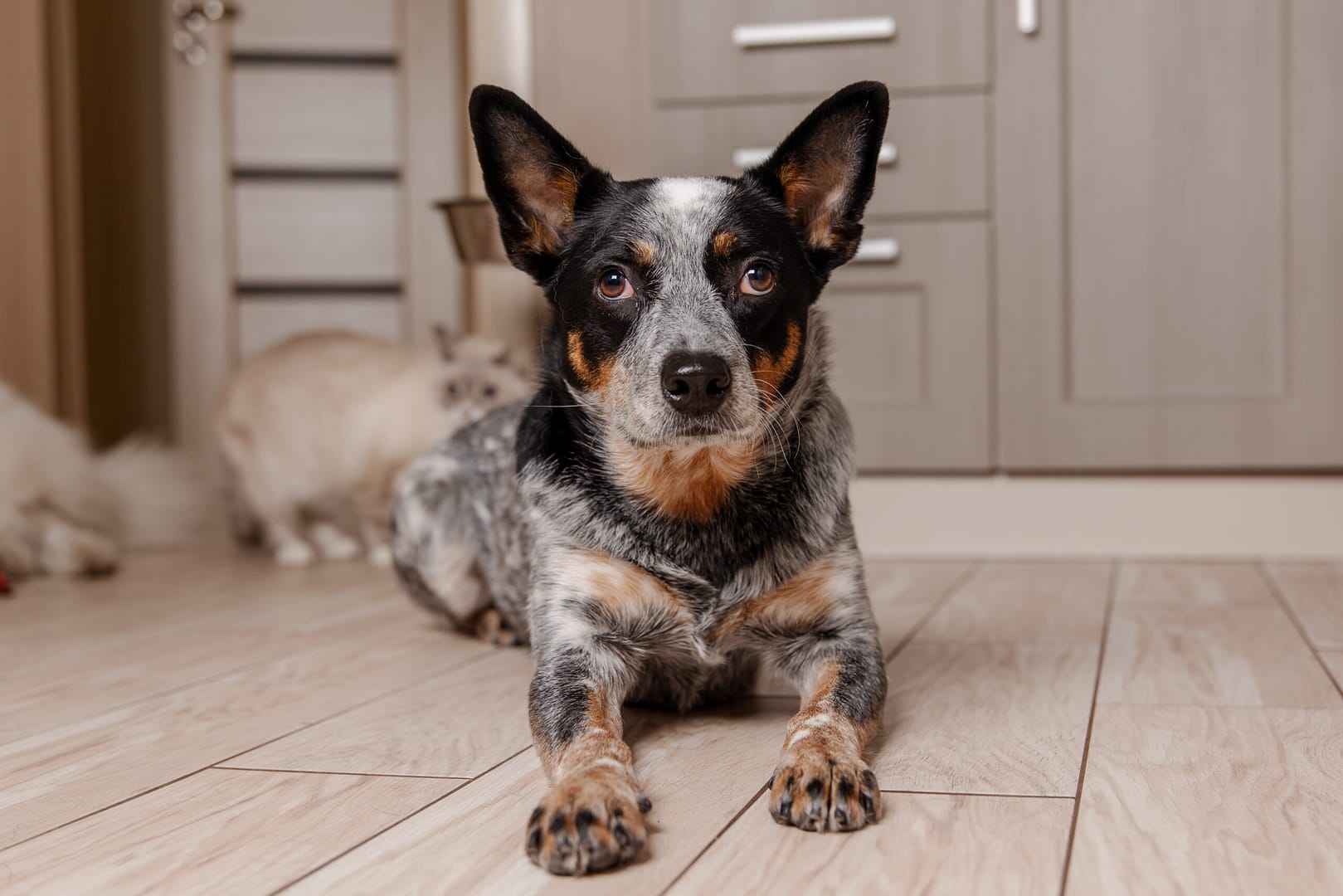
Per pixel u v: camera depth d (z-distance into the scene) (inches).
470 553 86.9
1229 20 129.1
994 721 64.2
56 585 125.5
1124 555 135.9
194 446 192.4
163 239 193.8
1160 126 131.1
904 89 135.5
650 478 61.0
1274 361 130.3
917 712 66.7
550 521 63.3
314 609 107.5
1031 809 49.1
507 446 81.9
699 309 60.5
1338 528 131.6
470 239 133.3
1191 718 63.8
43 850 46.6
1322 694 69.1
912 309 137.1
